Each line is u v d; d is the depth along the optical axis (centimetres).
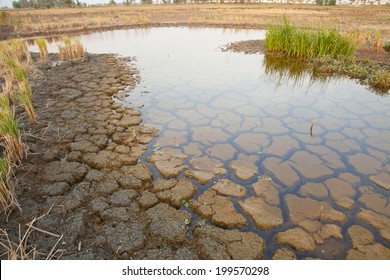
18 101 497
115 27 1577
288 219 258
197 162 343
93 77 663
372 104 527
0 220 249
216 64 805
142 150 368
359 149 372
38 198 279
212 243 229
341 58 787
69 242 230
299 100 545
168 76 686
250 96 563
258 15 2042
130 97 550
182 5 3559
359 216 261
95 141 383
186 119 459
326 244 232
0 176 254
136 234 238
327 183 306
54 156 348
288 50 898
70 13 2338
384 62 760
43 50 818
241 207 272
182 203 277
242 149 372
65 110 480
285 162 344
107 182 303
